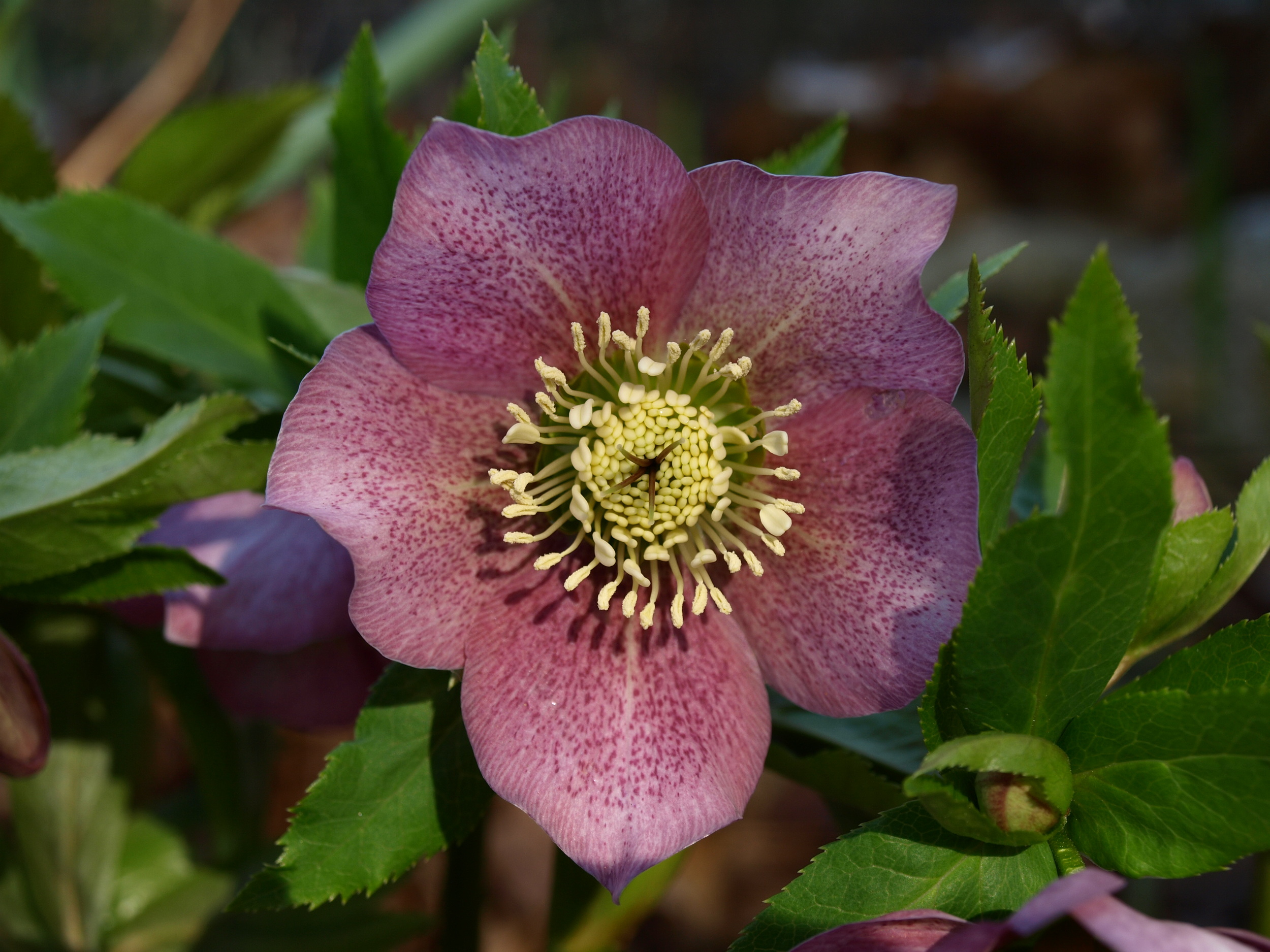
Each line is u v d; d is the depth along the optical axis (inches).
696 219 9.1
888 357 9.1
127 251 11.0
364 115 10.6
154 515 9.7
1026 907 8.0
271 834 12.6
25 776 9.7
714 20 45.2
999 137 37.1
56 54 38.0
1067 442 8.3
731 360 9.4
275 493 8.7
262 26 39.1
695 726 9.2
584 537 9.6
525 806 9.0
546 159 8.9
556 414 9.5
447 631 9.1
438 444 9.2
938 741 8.8
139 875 11.9
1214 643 8.9
